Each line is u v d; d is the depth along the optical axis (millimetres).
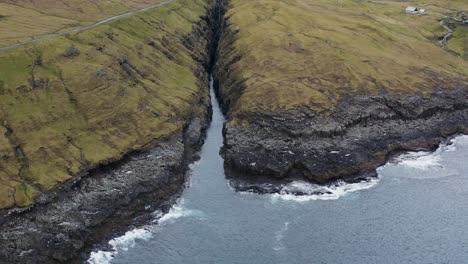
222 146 141750
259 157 125125
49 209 102000
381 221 108312
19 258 91188
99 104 134125
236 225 106375
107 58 153125
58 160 113375
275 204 114250
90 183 111375
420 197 117500
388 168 130125
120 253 97688
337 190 119750
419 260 96625
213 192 118750
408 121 146250
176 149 129625
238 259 96062
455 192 119875
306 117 137250
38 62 140125
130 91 144250
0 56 136125
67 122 125500
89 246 99125
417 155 136875
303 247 99625
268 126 135000
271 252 98062
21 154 112438
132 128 131000
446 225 107188
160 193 115375
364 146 132500
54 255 93500
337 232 104312
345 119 138250
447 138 146625
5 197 100500
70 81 137250
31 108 125188
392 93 152750
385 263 95625
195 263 94875
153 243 100688
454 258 97188
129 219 107312
